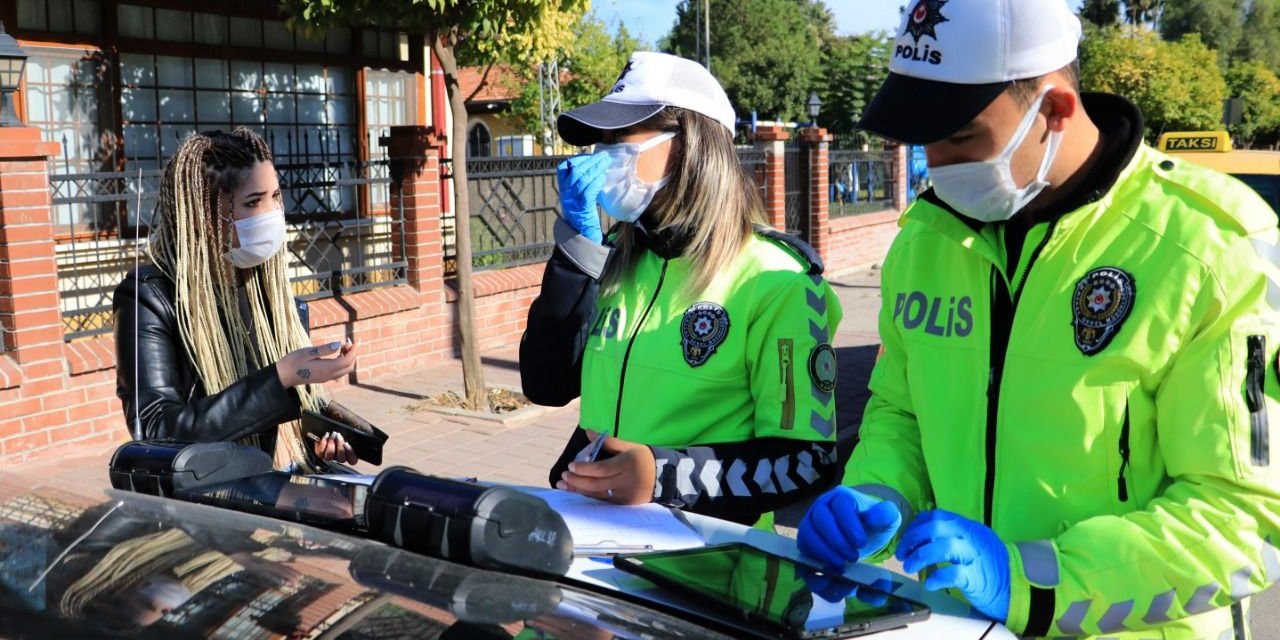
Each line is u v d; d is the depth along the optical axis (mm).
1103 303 1498
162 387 2236
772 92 53375
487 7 6637
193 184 2262
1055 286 1555
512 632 1183
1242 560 1402
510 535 1381
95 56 7773
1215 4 48781
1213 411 1416
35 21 7422
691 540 1706
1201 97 26359
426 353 8445
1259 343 1408
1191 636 1541
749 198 2234
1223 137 7137
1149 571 1414
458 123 7016
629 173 2141
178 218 2264
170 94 8352
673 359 2141
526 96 23641
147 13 8133
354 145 9930
